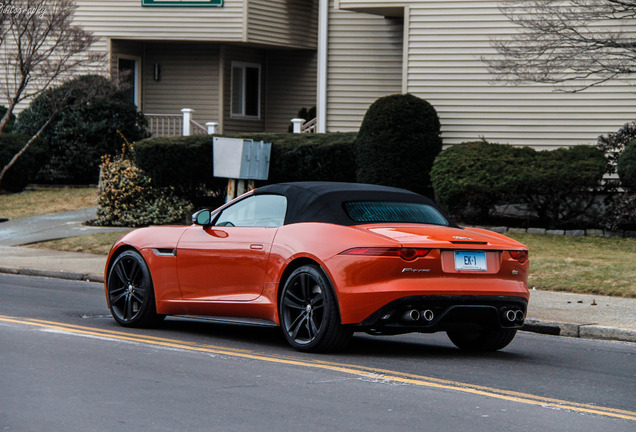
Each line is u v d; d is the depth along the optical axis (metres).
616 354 12.55
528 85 28.44
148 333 12.86
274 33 38.91
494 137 28.91
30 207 32.28
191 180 28.94
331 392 9.12
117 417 7.96
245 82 41.38
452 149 25.75
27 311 14.79
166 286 12.91
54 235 27.30
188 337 12.64
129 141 36.34
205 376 9.78
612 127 27.70
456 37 29.17
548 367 11.17
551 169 24.05
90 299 16.97
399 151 26.58
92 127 35.81
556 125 28.22
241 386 9.31
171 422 7.84
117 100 36.28
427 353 11.93
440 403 8.79
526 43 25.83
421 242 10.73
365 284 10.66
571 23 27.38
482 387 9.62
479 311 10.98
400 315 10.67
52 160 36.62
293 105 41.75
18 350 11.10
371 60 33.03
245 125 41.50
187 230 12.83
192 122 36.47
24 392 8.88
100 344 11.65
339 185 12.09
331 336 10.95
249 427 7.73
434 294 10.66
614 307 16.00
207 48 40.41
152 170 28.84
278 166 28.16
